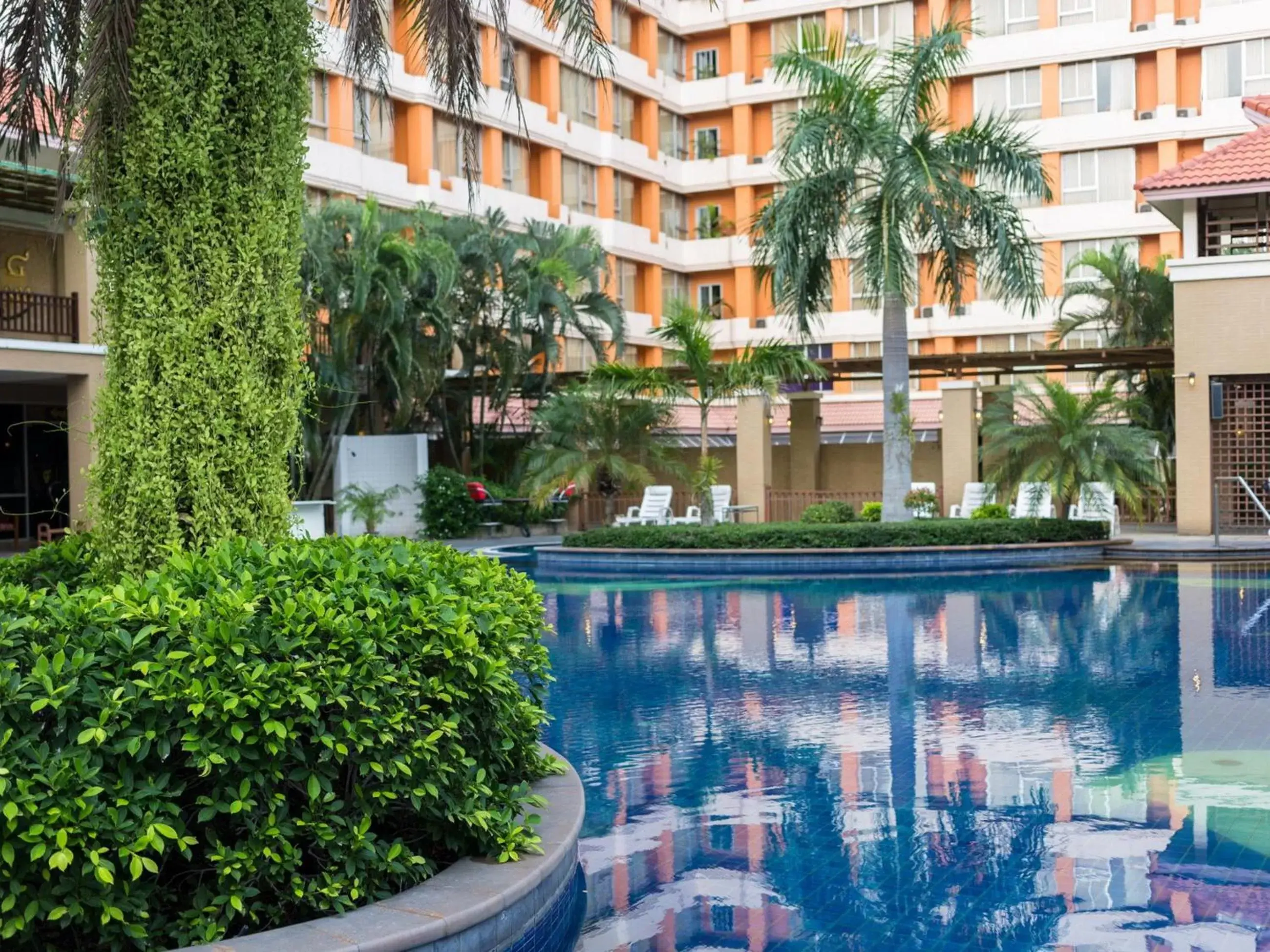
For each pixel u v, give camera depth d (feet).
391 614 13.56
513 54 21.34
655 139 126.31
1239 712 25.14
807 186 61.21
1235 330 69.21
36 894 11.05
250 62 17.08
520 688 16.69
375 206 75.72
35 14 19.20
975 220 61.16
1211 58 110.93
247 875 12.19
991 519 63.57
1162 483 70.74
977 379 106.52
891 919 14.32
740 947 13.64
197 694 11.60
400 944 11.50
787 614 43.21
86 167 17.07
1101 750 22.04
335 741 12.41
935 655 33.35
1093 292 91.15
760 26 128.77
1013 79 117.29
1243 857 16.11
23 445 72.43
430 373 81.25
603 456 78.48
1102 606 43.39
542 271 85.30
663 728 24.79
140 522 16.25
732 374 67.21
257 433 16.90
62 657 11.38
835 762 21.71
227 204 16.84
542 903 13.88
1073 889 15.07
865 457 95.71
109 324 16.97
